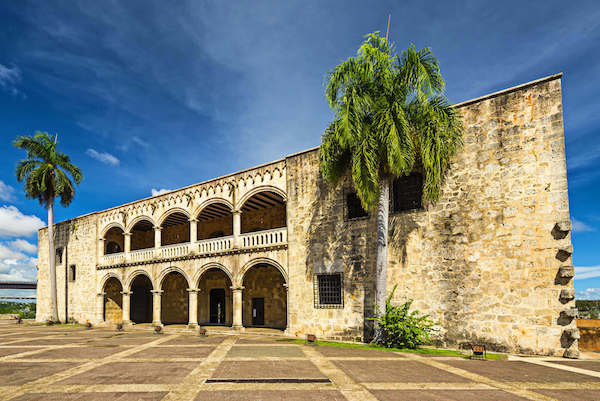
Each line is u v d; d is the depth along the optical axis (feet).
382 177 54.85
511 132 50.16
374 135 52.19
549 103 47.83
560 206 45.78
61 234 122.93
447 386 32.12
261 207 91.71
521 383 33.06
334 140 58.44
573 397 29.01
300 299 67.31
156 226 94.17
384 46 54.75
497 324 48.37
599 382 33.32
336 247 64.13
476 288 50.42
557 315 44.73
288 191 71.87
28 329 96.02
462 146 53.67
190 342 61.82
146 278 117.91
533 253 46.96
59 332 85.87
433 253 54.34
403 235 57.16
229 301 96.22
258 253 74.28
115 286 111.04
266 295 89.81
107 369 40.22
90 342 64.69
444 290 52.75
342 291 62.28
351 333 60.34
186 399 28.81
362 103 52.70
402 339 52.80
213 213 96.43
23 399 29.78
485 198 51.13
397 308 53.47
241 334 72.28
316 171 68.54
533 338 45.88
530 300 46.52
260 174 76.69
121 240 117.08
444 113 50.44
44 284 128.26
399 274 56.70
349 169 64.44
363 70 53.06
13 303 175.32
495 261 49.44
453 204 53.52
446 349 51.16
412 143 51.80
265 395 29.68
